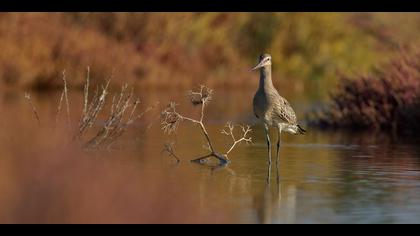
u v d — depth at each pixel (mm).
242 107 27234
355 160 15266
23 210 10633
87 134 17859
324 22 38812
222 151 16453
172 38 36125
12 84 31891
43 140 16641
